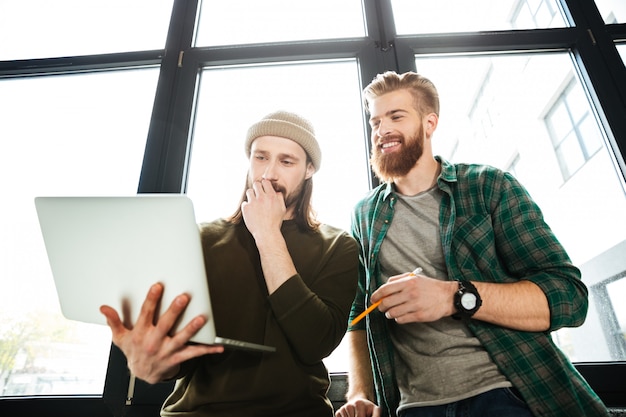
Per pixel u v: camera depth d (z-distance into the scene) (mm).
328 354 743
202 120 1557
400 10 1740
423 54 1606
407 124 1094
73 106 1633
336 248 886
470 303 775
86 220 582
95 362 1192
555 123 1619
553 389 745
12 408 1105
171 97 1545
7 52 1769
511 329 810
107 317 568
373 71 1530
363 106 1466
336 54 1604
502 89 1691
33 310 1287
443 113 1327
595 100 1482
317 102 1553
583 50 1570
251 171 936
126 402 1078
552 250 834
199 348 570
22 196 1456
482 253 896
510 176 982
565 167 1560
